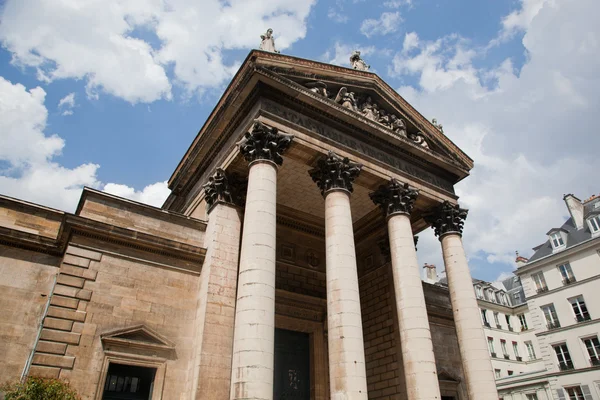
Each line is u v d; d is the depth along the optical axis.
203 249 23.67
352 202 31.17
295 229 32.56
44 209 23.66
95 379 18.78
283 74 24.02
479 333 25.14
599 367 49.78
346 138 25.58
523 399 56.19
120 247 22.05
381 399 28.75
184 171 29.06
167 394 20.08
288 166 27.19
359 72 27.23
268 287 18.80
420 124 29.81
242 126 24.12
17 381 18.52
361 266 33.44
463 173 30.53
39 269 21.55
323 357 30.03
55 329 18.92
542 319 56.66
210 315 21.22
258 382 16.72
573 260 55.53
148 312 21.38
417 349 21.81
